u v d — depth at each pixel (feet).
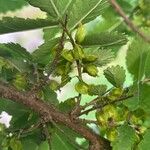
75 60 1.32
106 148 1.32
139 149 1.28
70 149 1.48
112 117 1.30
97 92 1.32
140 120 1.31
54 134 1.46
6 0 1.71
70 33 1.30
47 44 1.34
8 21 1.25
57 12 1.26
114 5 0.89
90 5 1.25
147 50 1.33
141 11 1.77
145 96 1.26
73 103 1.41
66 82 1.38
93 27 1.82
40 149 1.49
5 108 1.47
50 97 1.45
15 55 1.46
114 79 1.34
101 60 1.35
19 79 1.41
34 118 1.46
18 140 1.38
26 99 1.29
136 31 0.89
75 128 1.31
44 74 1.45
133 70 1.34
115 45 1.35
